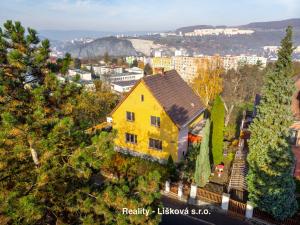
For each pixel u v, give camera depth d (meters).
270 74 20.19
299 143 25.67
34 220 10.52
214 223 19.88
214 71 58.59
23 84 12.59
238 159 28.59
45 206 11.13
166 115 28.59
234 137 36.88
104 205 11.17
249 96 59.00
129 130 32.06
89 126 15.31
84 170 11.31
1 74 11.65
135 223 10.73
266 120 20.06
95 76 137.38
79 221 11.71
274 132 19.72
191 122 31.94
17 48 12.30
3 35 12.21
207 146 23.47
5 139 10.45
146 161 28.17
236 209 20.64
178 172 26.77
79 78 14.20
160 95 29.84
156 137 30.12
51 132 10.98
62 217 11.96
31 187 11.25
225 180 25.92
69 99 13.39
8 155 11.45
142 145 31.61
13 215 9.28
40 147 11.07
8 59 11.88
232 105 50.03
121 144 33.25
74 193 11.98
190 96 35.12
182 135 29.88
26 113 11.84
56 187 11.68
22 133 10.77
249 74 60.09
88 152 11.27
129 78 137.50
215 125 26.95
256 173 20.02
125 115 31.77
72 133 12.17
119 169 26.19
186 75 121.69
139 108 30.38
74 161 11.18
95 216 11.61
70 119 10.84
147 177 12.09
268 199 19.19
